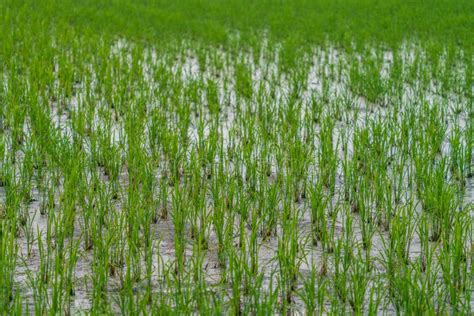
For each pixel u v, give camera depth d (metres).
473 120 8.45
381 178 5.98
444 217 5.15
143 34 14.65
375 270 4.63
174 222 5.10
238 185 5.95
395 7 19.31
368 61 11.21
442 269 4.38
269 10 19.30
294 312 4.20
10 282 4.32
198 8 19.53
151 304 4.22
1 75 9.70
